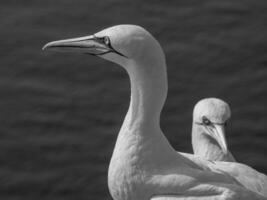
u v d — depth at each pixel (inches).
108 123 1132.5
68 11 1294.3
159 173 542.3
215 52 1221.7
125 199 553.9
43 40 1243.8
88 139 1114.1
